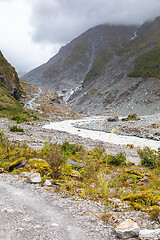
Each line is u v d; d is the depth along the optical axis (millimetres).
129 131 37875
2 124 25984
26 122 34125
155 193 6121
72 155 12539
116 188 6898
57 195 5359
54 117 67812
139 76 135125
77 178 7582
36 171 7270
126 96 122750
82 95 171250
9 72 71812
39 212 4184
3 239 3111
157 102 101688
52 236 3320
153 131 35812
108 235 3545
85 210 4578
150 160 12219
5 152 10047
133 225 3678
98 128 43500
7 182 5965
